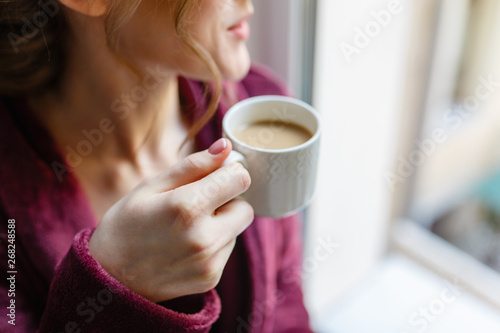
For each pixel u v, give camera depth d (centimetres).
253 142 60
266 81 85
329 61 96
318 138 56
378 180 128
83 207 66
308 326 94
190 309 61
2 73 63
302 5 89
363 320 136
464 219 146
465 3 115
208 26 58
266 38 96
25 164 63
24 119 65
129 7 56
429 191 146
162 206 50
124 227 52
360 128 112
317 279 129
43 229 63
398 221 146
